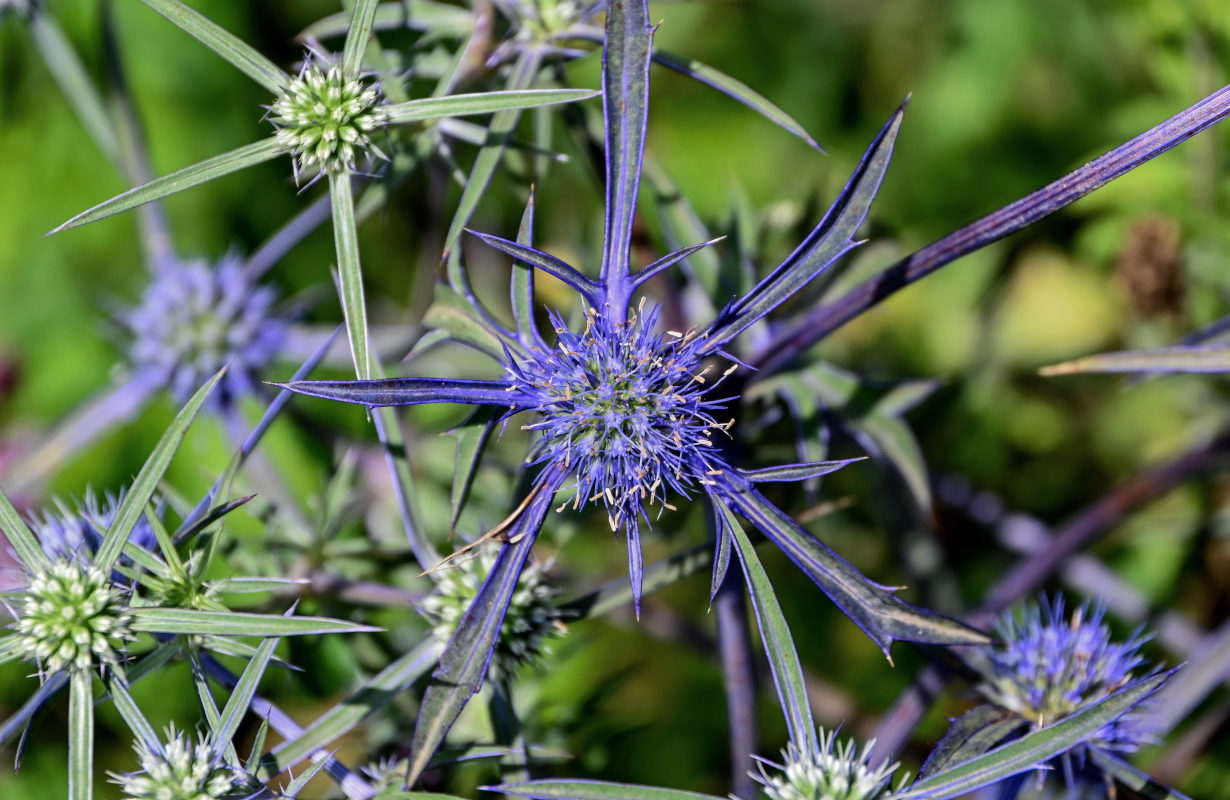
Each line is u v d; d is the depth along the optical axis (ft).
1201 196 1.12
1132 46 1.29
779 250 1.08
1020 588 1.02
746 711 0.93
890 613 0.80
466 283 0.85
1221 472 1.05
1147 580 1.18
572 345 0.82
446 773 0.93
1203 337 0.92
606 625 1.26
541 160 0.97
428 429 1.11
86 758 0.82
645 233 1.02
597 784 0.80
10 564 0.94
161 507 0.87
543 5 0.91
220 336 1.06
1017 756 0.80
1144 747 1.06
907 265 0.86
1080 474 1.30
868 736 1.11
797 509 1.09
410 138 0.91
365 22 0.84
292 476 1.25
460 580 0.88
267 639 0.82
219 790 0.82
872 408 0.95
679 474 0.82
